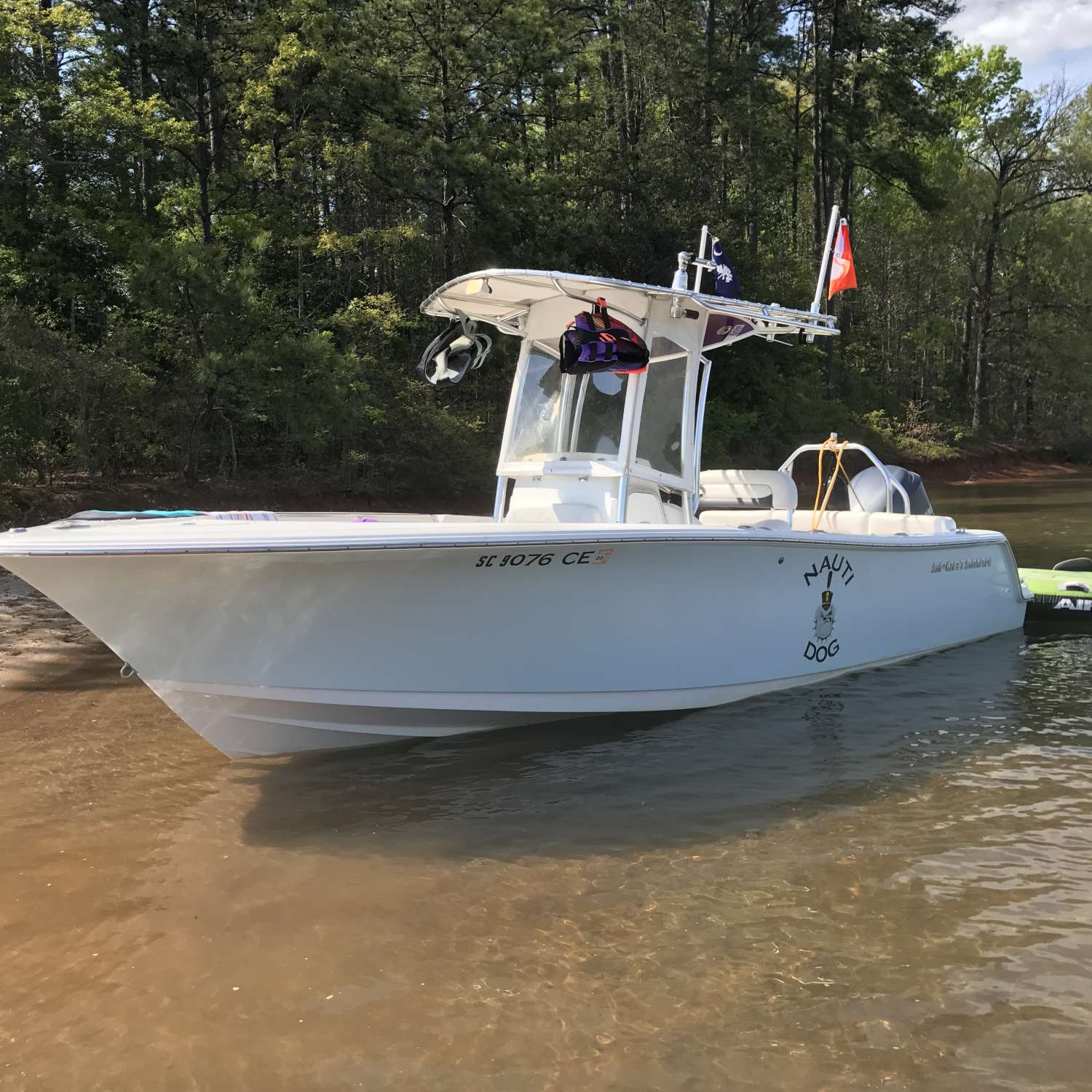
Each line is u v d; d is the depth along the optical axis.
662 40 29.62
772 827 3.86
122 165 18.97
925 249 45.28
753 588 5.33
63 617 8.34
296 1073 2.43
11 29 16.52
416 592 4.31
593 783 4.36
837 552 5.76
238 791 4.32
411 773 4.52
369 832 3.85
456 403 20.14
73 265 18.69
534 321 5.76
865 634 6.27
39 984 2.81
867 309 45.56
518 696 4.84
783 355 29.66
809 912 3.16
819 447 7.46
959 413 46.88
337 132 20.03
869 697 5.77
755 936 3.02
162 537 3.86
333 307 20.58
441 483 18.11
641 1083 2.37
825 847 3.65
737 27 33.62
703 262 5.70
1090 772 4.46
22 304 17.28
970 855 3.56
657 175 26.94
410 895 3.32
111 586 3.92
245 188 19.70
